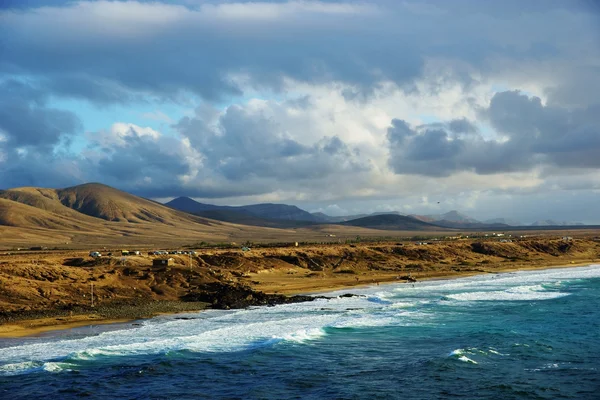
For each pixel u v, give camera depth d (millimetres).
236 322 60312
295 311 68688
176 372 40500
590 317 63625
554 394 35875
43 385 37094
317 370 41500
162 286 79500
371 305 74312
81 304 67000
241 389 37094
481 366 42281
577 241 198875
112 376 39281
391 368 42031
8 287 66750
